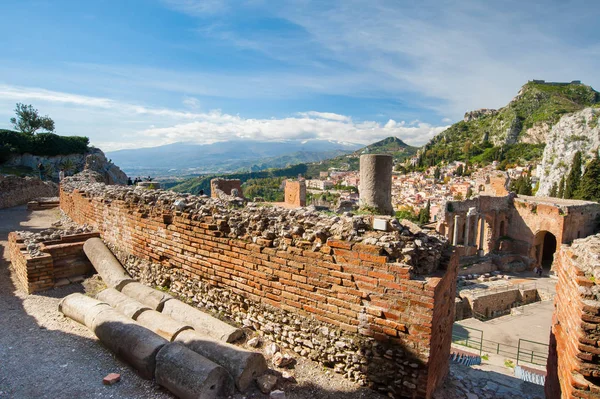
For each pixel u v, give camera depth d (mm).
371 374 5723
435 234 6746
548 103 161875
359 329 5824
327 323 6172
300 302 6484
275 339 6855
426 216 54750
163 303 7914
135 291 8570
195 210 8445
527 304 25531
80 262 10836
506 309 25047
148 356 5602
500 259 37469
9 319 7668
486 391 6750
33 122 77812
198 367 5113
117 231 11031
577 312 4535
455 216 36500
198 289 8352
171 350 5508
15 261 10820
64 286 9930
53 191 33094
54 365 5863
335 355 6070
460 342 15852
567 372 4805
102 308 7195
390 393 5562
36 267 9461
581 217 38531
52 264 9789
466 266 34406
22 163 64125
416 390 5344
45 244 10977
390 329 5516
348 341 5938
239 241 7363
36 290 9461
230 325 7023
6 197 25203
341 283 5969
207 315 7301
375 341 5691
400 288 5422
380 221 6074
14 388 5195
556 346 5918
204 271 8164
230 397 5238
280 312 6773
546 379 6723
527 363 11094
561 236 37094
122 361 6070
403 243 5797
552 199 43156
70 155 71688
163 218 9109
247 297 7312
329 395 5547
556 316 6246
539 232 39781
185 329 6750
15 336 6863
